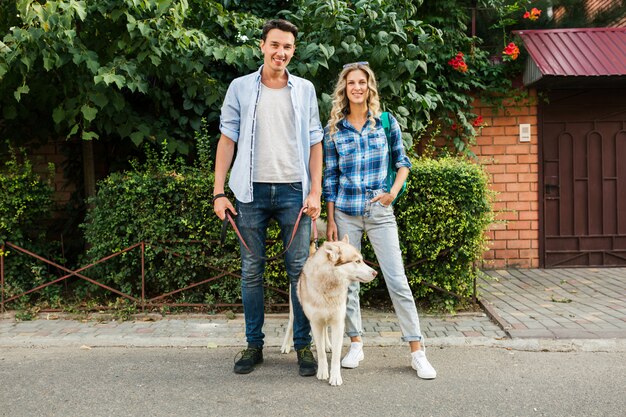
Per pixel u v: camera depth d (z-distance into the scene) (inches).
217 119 242.8
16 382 140.8
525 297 224.1
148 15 206.1
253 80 144.6
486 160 281.9
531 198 283.9
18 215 208.8
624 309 202.2
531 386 135.9
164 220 202.7
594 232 284.7
